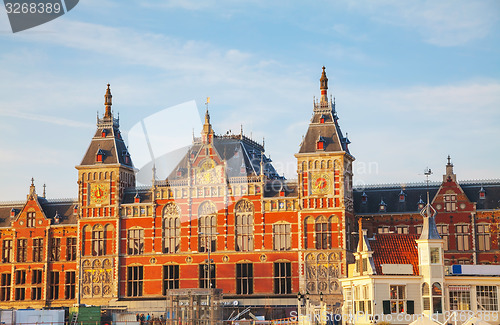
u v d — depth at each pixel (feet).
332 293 338.54
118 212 366.43
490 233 344.49
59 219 381.40
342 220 342.23
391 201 362.12
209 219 358.23
